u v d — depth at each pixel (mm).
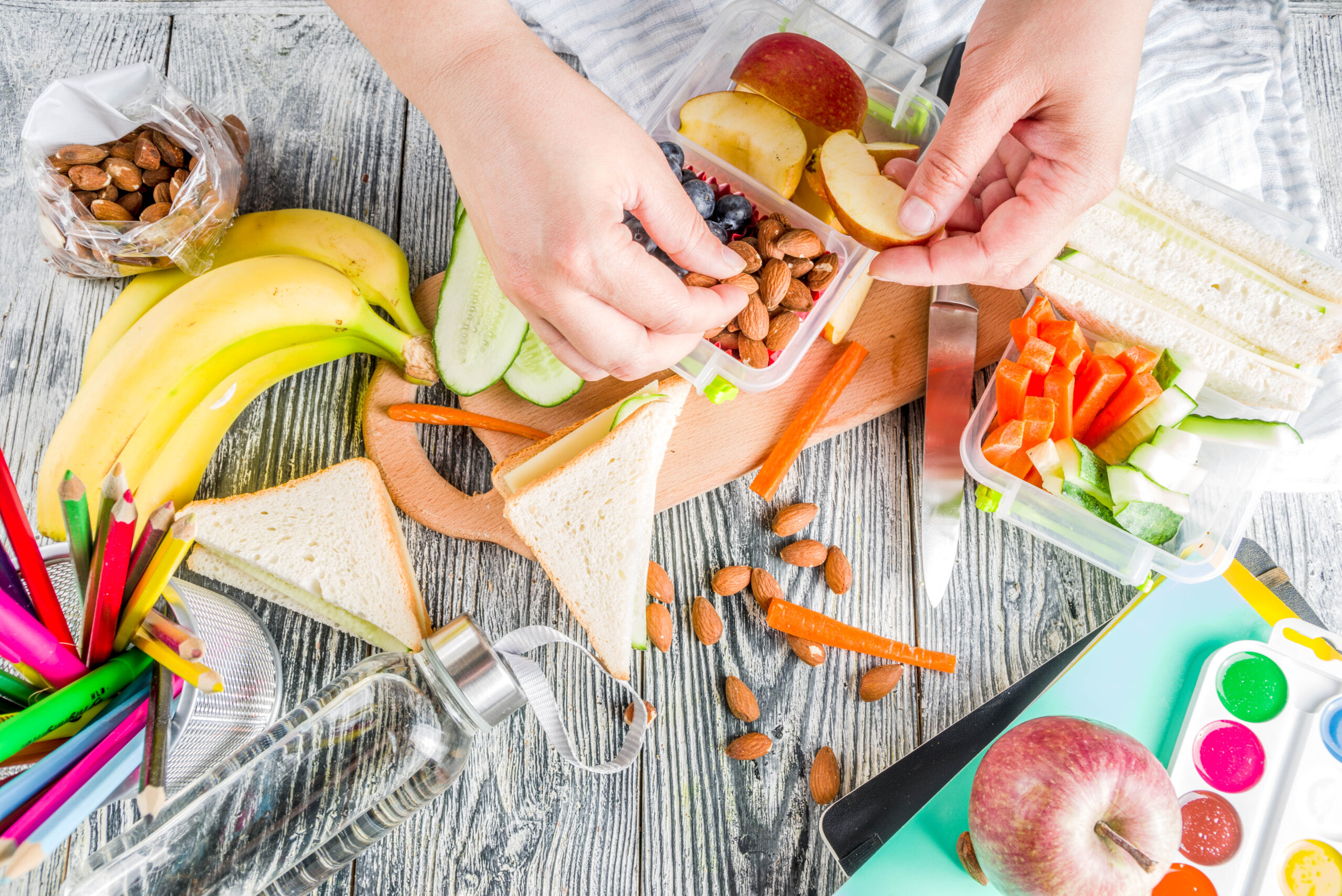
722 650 1406
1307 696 1262
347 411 1455
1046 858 1099
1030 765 1127
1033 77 997
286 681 1361
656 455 1343
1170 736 1303
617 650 1299
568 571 1327
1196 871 1221
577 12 1563
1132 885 1100
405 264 1427
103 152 1276
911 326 1458
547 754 1359
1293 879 1201
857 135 1312
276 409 1447
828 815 1306
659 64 1584
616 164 917
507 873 1335
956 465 1397
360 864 1324
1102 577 1429
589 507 1323
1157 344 1317
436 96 945
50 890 1257
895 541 1452
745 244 1219
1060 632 1421
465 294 1364
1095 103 1017
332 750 1030
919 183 1066
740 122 1278
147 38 1623
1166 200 1305
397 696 1060
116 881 894
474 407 1445
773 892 1336
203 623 1113
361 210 1569
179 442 1354
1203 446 1349
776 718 1387
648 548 1354
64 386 1473
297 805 1011
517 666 1167
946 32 1556
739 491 1456
